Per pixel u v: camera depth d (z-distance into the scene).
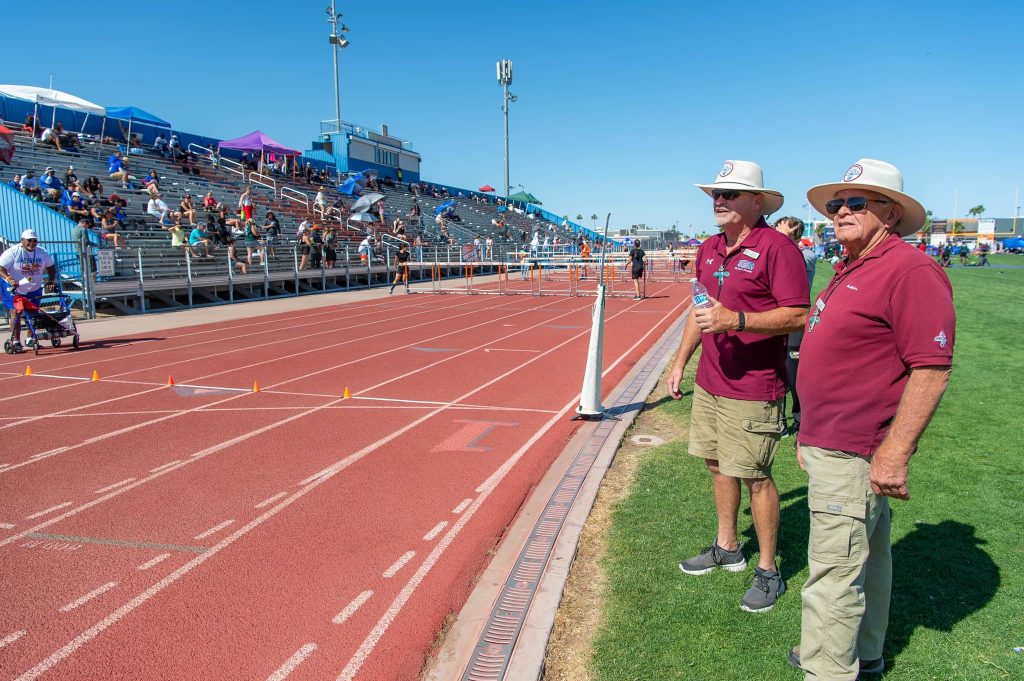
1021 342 12.02
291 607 3.46
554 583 3.54
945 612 3.19
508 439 6.32
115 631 3.26
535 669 2.85
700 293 3.23
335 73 49.12
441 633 3.23
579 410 6.92
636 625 3.13
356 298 23.72
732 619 3.17
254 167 35.59
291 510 4.70
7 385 8.96
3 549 4.12
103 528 4.42
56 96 25.53
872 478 2.36
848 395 2.47
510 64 60.56
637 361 10.61
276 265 24.84
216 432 6.62
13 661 3.02
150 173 26.50
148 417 7.22
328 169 43.09
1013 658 2.84
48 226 17.66
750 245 3.29
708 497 4.65
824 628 2.54
